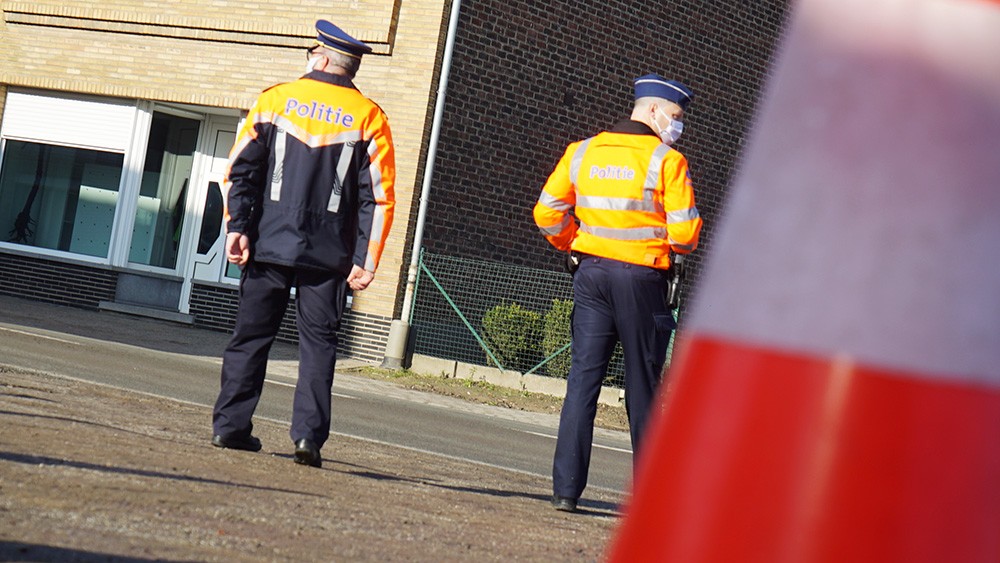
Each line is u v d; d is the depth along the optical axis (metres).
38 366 18.41
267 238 11.09
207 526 6.93
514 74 33.62
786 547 3.00
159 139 37.00
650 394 10.91
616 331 11.06
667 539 3.14
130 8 35.97
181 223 36.78
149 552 5.96
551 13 34.16
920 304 3.10
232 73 34.97
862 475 3.00
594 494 13.43
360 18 32.84
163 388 18.42
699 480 3.13
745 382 3.15
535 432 22.66
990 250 3.16
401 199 32.12
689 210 10.68
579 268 11.05
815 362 3.09
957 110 3.20
